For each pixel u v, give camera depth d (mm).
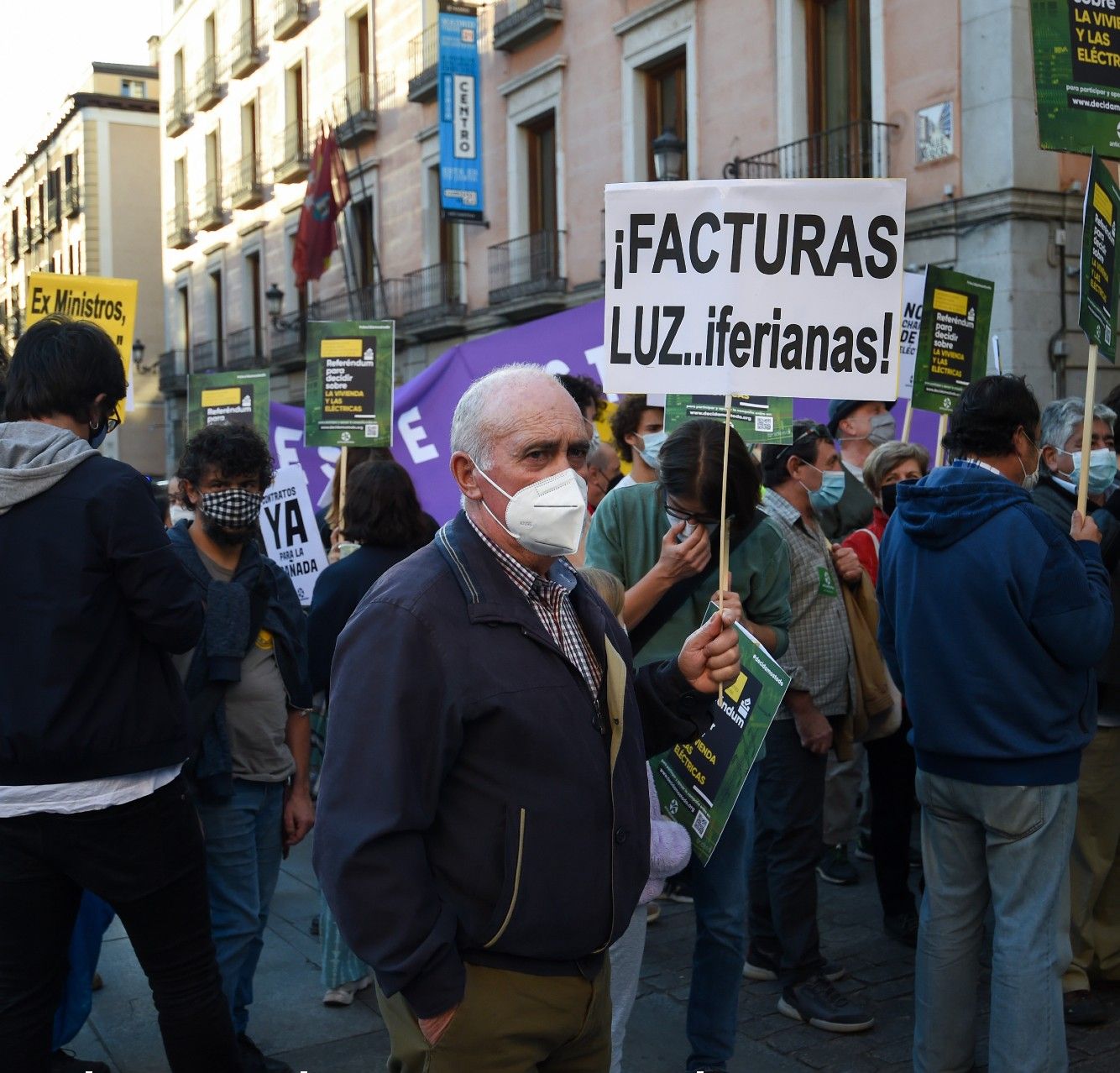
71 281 5801
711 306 2758
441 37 18031
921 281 6309
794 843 3740
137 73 37281
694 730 2422
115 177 36594
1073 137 3914
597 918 2043
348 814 1915
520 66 17719
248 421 5895
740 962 3223
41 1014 2652
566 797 1999
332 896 1924
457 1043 1967
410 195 20922
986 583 3000
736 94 13898
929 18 11625
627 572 3318
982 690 3000
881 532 4973
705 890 3209
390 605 1981
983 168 11172
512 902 1963
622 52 15688
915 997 3283
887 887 4445
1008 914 3016
